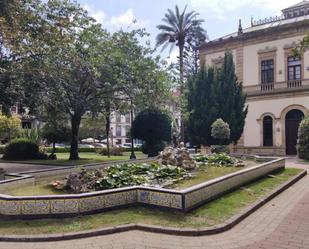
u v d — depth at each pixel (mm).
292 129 29281
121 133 80000
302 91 28438
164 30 43188
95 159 23984
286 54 29531
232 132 25656
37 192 7938
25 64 14977
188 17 42938
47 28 15406
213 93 25828
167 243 5180
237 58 32594
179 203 6570
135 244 5113
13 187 8648
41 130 30547
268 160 15430
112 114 28406
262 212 7145
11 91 14523
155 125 22641
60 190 8156
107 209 6691
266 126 30688
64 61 17625
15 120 41719
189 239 5375
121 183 8078
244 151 31562
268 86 30500
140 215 6449
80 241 5277
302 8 33375
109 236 5492
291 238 5414
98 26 20031
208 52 34781
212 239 5387
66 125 26047
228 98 25875
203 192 7316
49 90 16781
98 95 21469
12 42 12680
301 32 28656
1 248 5027
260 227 6043
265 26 33281
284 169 14562
